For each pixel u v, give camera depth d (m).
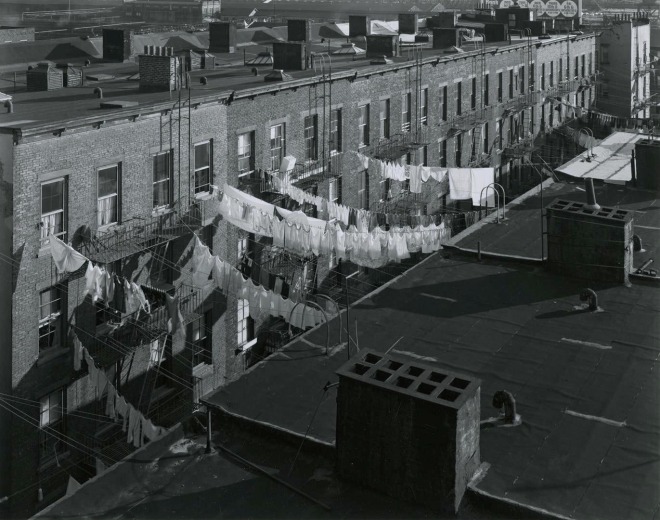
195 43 67.25
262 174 42.41
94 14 127.44
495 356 22.69
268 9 132.62
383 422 16.16
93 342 33.00
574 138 79.50
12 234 29.61
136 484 17.06
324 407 19.73
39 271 30.80
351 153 50.66
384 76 54.56
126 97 39.38
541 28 92.00
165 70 41.97
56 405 32.50
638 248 33.59
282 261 42.84
